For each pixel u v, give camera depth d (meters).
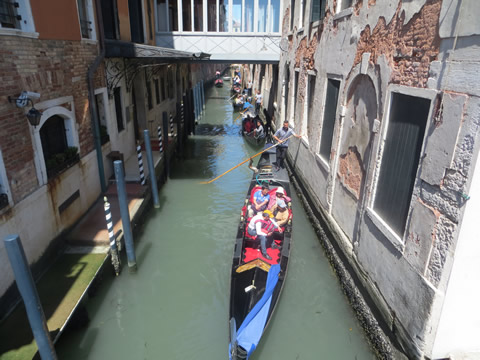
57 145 5.53
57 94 5.22
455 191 2.86
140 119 10.33
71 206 5.65
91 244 5.37
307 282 5.52
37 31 4.66
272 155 9.59
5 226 3.96
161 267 5.91
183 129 13.02
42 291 4.37
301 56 8.80
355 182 4.99
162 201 8.34
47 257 4.86
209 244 6.60
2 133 3.96
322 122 6.86
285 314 4.87
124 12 8.59
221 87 32.94
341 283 5.33
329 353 4.26
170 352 4.34
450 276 2.96
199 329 4.70
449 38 2.92
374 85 4.35
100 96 7.07
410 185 3.59
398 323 3.70
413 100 3.55
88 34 6.36
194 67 21.00
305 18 8.39
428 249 3.21
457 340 3.25
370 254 4.39
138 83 10.02
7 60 4.05
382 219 4.16
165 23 12.34
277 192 5.75
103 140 7.04
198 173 10.38
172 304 5.11
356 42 4.96
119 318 4.82
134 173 7.99
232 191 9.02
